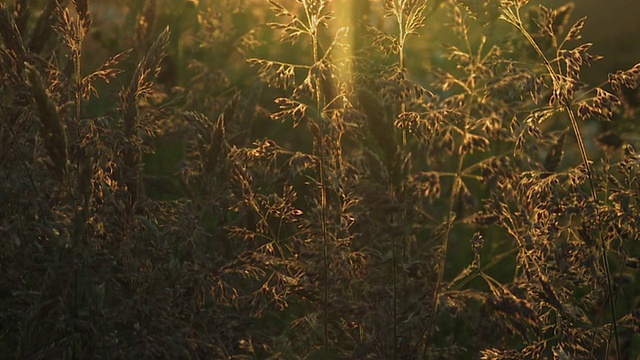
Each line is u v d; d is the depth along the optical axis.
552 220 2.52
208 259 2.69
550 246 2.53
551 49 3.27
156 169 3.71
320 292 2.52
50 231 2.37
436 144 2.55
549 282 2.50
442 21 4.38
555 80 2.48
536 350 2.54
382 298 2.47
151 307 2.50
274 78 2.50
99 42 4.07
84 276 2.50
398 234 2.30
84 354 2.45
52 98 2.56
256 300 2.57
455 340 3.06
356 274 2.52
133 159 2.60
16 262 2.49
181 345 2.48
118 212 2.57
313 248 2.51
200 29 4.32
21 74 2.56
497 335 2.46
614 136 3.27
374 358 2.46
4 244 2.46
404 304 2.47
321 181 2.46
